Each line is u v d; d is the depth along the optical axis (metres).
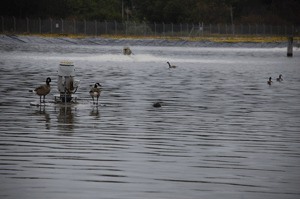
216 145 34.06
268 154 31.97
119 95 57.56
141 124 40.59
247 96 59.78
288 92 64.81
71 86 50.28
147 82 72.88
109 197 24.12
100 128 38.66
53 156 30.47
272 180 26.89
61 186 25.44
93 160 29.83
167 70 97.62
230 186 25.89
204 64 119.81
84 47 198.25
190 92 61.94
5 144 33.16
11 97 53.62
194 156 31.17
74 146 32.88
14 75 78.12
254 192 25.14
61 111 45.81
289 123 42.47
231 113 46.97
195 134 37.31
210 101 54.53
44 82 68.69
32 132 36.75
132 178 26.80
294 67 115.94
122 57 134.75
